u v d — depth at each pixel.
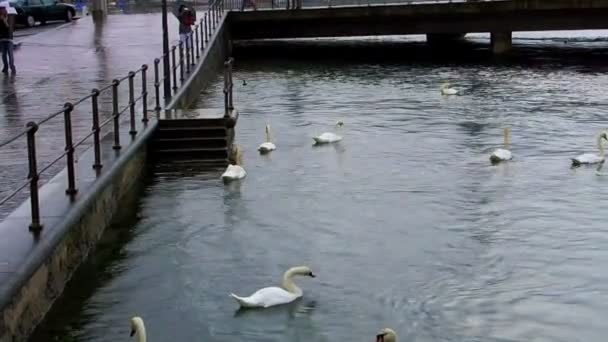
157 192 17.03
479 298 11.59
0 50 34.41
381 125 25.30
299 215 15.55
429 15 46.59
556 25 45.28
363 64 43.75
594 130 24.06
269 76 38.66
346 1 49.03
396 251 13.55
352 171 19.16
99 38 40.69
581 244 13.84
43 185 13.38
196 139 19.72
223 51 43.56
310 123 25.88
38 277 10.36
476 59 45.25
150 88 25.28
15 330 9.41
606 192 17.16
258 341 10.33
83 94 23.59
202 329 10.64
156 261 13.00
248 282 12.21
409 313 11.10
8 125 18.70
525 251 13.52
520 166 19.55
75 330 10.43
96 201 13.68
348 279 12.30
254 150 21.69
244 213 15.62
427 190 17.39
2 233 10.80
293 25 48.31
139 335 9.23
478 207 16.11
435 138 23.09
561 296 11.66
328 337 10.41
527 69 40.12
